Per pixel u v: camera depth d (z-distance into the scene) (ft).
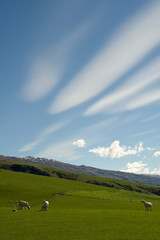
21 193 285.23
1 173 453.58
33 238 76.07
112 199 263.49
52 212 135.95
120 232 84.02
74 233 82.53
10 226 94.07
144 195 355.56
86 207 199.72
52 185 379.35
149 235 79.66
